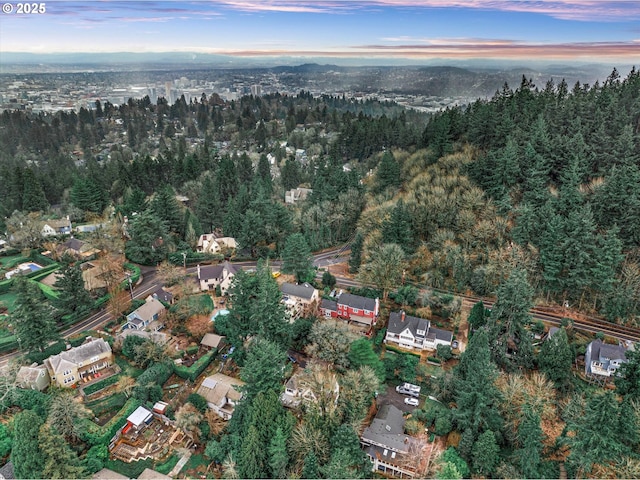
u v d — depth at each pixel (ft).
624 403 157.99
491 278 280.31
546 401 190.70
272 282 234.79
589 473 161.38
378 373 214.69
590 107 339.77
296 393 198.18
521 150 319.27
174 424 193.36
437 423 189.78
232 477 161.89
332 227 391.45
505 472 163.63
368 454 178.70
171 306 270.46
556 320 257.96
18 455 148.97
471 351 202.18
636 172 267.39
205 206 414.21
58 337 230.07
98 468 171.01
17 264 329.93
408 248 303.48
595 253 249.96
